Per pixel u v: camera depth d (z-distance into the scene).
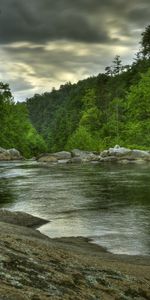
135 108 83.81
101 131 102.12
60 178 39.00
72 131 138.75
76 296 6.57
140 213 21.03
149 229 17.59
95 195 27.34
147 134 82.06
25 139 111.94
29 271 6.86
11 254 7.38
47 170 49.31
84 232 17.14
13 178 40.25
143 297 7.84
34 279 6.59
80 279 7.54
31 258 7.61
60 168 52.25
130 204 23.66
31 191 30.22
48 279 6.86
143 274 9.38
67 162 64.94
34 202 25.23
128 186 31.22
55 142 141.12
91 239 15.90
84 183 34.19
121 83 134.25
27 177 40.91
